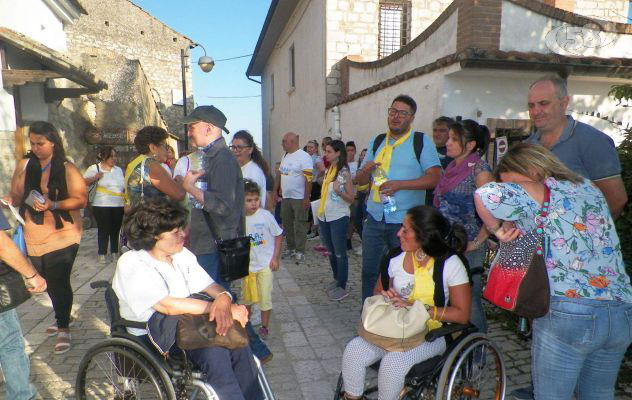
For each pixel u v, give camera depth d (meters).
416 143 3.70
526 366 3.40
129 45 24.30
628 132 3.38
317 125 12.22
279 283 5.70
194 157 3.22
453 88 6.02
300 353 3.72
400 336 2.42
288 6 14.02
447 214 3.29
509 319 4.13
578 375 2.00
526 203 1.96
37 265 3.59
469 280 2.59
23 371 2.59
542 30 5.74
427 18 11.45
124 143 12.13
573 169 2.58
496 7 5.59
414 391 2.42
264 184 4.50
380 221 3.84
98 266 6.57
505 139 5.50
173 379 2.41
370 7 11.16
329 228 5.18
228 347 2.32
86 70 8.19
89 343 3.88
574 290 1.90
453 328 2.45
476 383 2.73
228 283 3.18
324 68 11.24
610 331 1.90
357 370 2.51
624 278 1.96
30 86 8.06
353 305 4.87
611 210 2.56
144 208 2.41
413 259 2.72
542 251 1.95
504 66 5.52
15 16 7.58
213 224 3.01
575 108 6.53
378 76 9.12
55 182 3.55
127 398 2.63
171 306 2.37
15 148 7.08
